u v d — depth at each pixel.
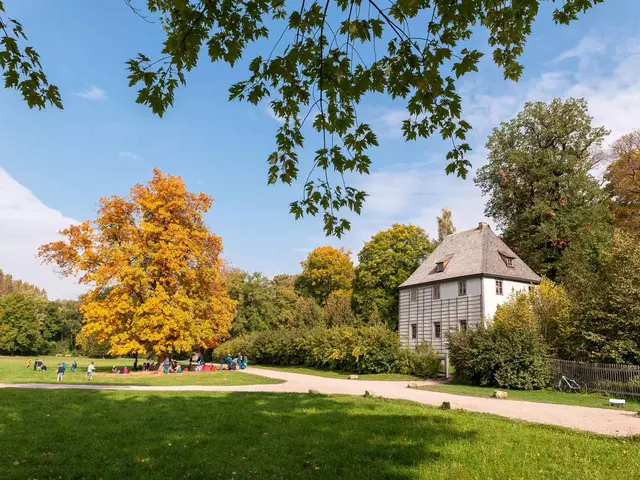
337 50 6.32
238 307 63.53
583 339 25.23
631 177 42.25
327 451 8.72
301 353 47.06
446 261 44.28
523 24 6.70
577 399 20.30
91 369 30.27
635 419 14.02
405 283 47.94
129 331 35.44
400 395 20.48
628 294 23.70
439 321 43.12
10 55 5.54
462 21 6.38
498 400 19.52
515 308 30.14
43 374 34.12
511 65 7.26
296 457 8.31
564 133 46.34
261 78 6.58
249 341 56.03
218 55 6.27
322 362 42.25
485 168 51.66
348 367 38.41
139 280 35.81
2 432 10.33
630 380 21.33
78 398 16.14
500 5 6.48
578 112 46.03
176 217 38.94
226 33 6.18
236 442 9.49
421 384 27.66
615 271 25.94
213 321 41.56
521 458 8.21
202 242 40.22
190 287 39.72
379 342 36.78
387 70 6.20
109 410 13.65
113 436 10.08
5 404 14.31
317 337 43.44
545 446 9.15
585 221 42.28
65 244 37.66
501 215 51.16
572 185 42.91
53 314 105.81
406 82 6.23
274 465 7.87
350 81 6.42
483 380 26.56
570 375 24.45
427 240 56.25
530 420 13.37
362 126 7.02
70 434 10.19
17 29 5.37
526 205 47.44
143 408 14.10
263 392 19.70
